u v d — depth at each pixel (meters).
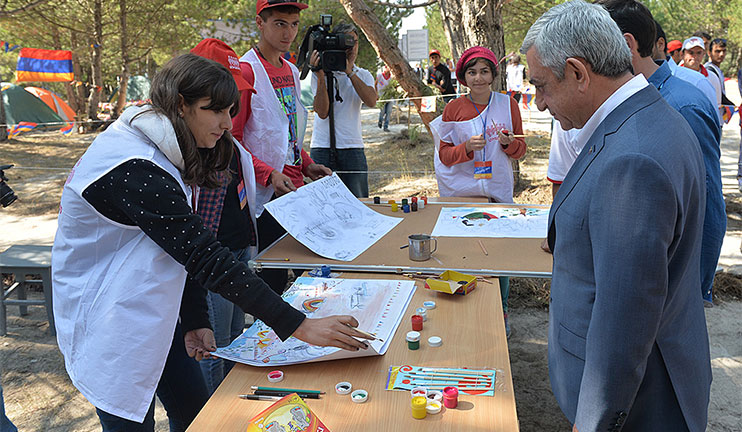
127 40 14.16
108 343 1.53
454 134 3.52
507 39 18.42
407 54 14.78
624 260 1.14
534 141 10.09
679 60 7.11
